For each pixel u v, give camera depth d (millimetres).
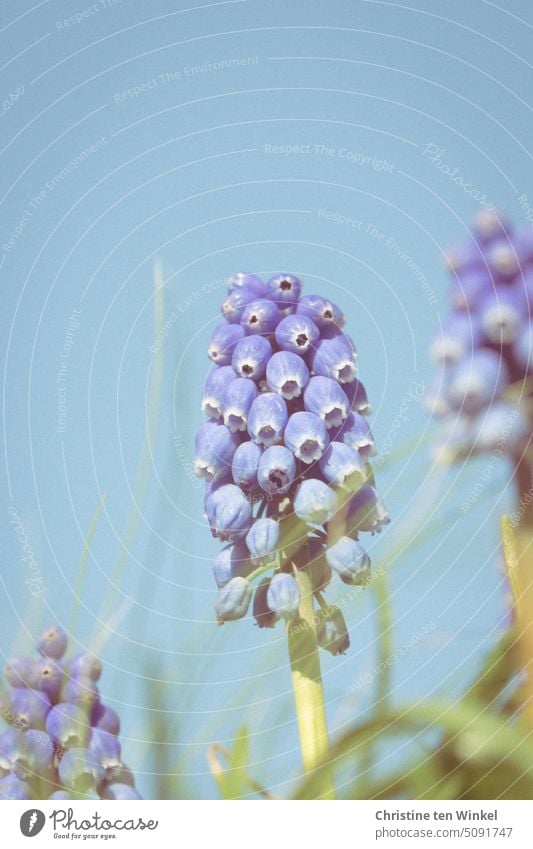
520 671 226
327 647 242
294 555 245
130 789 238
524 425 241
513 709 225
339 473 247
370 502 247
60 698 241
